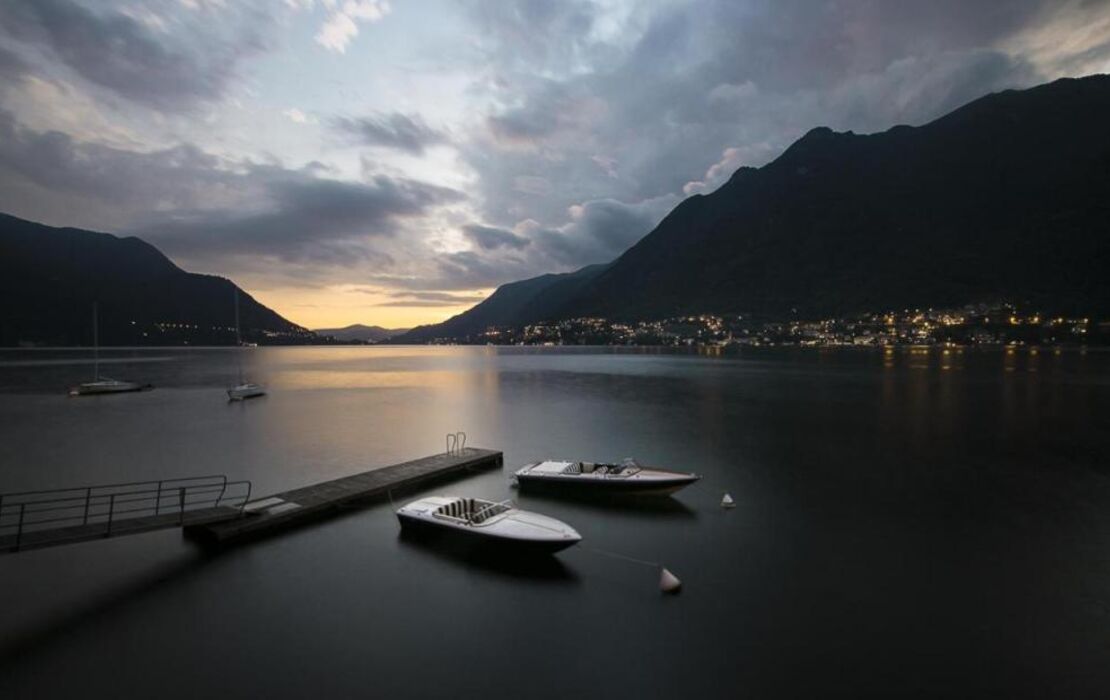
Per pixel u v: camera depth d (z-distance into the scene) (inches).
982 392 3002.0
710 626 603.2
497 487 1131.9
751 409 2407.7
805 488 1136.2
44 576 708.7
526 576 724.7
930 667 527.5
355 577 717.9
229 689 493.0
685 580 713.0
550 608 644.1
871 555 788.6
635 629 598.5
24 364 6186.0
